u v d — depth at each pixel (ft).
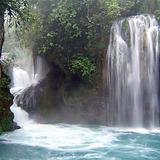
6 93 47.67
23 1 50.88
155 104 53.57
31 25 58.54
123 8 56.70
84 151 37.78
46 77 62.75
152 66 53.16
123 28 54.65
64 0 55.88
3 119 46.88
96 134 46.80
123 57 54.19
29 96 60.13
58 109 58.18
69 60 56.65
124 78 54.03
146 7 57.77
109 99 54.95
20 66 77.20
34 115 58.08
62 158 35.17
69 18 55.52
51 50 58.08
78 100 56.44
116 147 39.50
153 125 53.31
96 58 55.62
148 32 53.57
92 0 55.47
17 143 41.14
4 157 35.47
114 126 53.98
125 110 53.98
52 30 57.16
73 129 50.44
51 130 49.29
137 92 53.47
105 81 55.11
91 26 55.11
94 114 55.47
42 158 35.17
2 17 48.08
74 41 56.29
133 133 47.73
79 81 57.82
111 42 55.01
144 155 36.32
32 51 63.62
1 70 47.98
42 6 57.77
